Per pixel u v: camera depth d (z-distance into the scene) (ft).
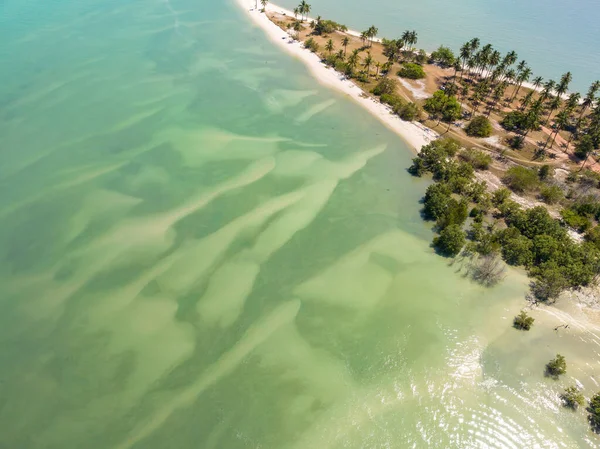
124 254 183.62
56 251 183.83
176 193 214.07
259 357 150.51
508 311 165.68
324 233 197.47
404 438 131.54
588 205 205.36
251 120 272.51
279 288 173.47
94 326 158.10
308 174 230.48
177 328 158.51
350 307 167.12
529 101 282.77
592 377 145.89
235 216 203.10
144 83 299.99
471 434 132.67
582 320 162.91
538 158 246.47
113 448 127.85
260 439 130.52
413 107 276.82
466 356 151.74
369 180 229.04
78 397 139.03
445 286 174.60
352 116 281.13
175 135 253.24
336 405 138.41
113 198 209.36
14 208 201.67
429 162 236.02
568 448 129.90
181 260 182.19
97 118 262.67
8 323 158.51
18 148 235.61
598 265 174.19
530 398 140.67
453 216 193.67
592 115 274.77
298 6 429.79
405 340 156.15
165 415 135.23
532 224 192.75
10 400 138.21
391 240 195.11
